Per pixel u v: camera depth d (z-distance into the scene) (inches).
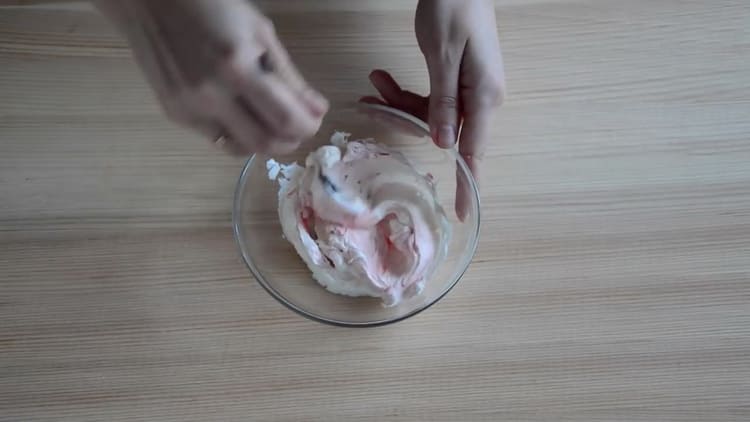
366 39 29.4
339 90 28.8
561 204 27.6
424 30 27.6
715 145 28.5
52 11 29.0
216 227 27.1
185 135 28.0
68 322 25.7
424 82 29.0
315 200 25.9
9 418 24.6
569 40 29.5
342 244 25.5
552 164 28.0
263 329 25.9
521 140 28.3
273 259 26.7
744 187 27.9
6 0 29.0
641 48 29.5
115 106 28.2
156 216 27.1
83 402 24.9
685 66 29.4
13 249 26.4
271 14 29.3
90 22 28.9
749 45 29.6
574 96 28.9
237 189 26.4
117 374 25.2
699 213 27.6
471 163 27.4
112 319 25.8
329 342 25.8
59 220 26.8
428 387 25.3
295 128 20.9
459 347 25.8
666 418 25.3
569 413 25.2
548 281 26.6
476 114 26.8
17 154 27.5
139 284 26.2
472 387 25.4
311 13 29.5
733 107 28.9
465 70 27.1
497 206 27.5
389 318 26.1
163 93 20.7
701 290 26.7
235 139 22.1
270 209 27.3
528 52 29.4
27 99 28.1
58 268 26.3
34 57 28.5
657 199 27.7
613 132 28.5
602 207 27.5
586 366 25.7
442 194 27.7
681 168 28.1
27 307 25.8
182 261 26.6
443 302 26.4
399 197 26.0
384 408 25.1
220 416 24.9
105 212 27.0
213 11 18.8
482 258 26.9
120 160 27.7
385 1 29.7
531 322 26.2
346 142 27.5
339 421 24.9
